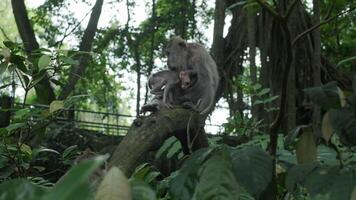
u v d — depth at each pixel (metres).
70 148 6.23
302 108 14.62
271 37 14.29
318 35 14.58
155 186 4.51
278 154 4.17
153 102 7.00
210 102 7.89
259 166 3.16
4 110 6.00
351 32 17.86
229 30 16.66
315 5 11.19
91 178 2.98
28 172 6.21
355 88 3.36
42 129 5.78
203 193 3.02
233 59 16.36
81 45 18.50
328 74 15.88
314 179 3.12
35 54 5.59
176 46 8.05
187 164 3.46
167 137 5.72
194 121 5.96
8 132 5.53
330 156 3.83
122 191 2.12
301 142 3.64
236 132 8.23
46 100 6.66
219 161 3.09
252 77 14.32
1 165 5.46
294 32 14.42
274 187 3.57
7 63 5.38
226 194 2.98
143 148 5.25
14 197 2.07
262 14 14.93
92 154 4.00
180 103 7.72
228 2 16.39
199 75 7.84
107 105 29.92
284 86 3.75
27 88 5.58
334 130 3.28
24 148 5.70
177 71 7.89
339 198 2.92
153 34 26.75
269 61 14.41
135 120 5.54
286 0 4.21
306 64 15.18
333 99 3.36
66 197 1.31
